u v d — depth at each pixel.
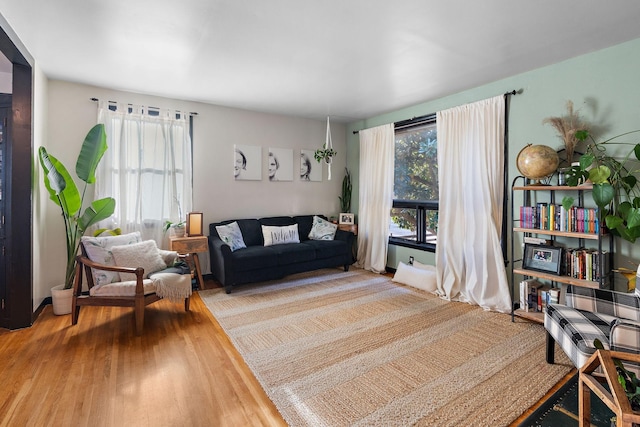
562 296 2.90
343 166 5.58
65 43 2.55
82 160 3.19
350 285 4.11
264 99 4.09
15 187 2.72
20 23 2.25
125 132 3.73
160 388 1.93
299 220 4.99
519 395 1.88
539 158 2.72
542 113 3.05
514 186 3.06
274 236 4.48
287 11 2.10
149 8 2.06
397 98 4.03
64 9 2.07
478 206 3.46
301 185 5.16
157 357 2.29
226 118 4.44
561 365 2.20
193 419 1.67
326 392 1.90
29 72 2.75
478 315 3.12
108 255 2.97
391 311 3.21
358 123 5.33
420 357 2.31
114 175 3.69
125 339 2.58
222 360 2.26
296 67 3.04
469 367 2.18
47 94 3.33
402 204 4.67
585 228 2.59
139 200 3.79
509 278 3.32
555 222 2.79
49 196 3.38
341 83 3.49
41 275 3.22
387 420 1.67
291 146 5.03
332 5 2.03
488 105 3.40
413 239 4.55
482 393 1.89
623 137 2.57
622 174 2.57
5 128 2.72
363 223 5.09
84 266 3.05
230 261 3.71
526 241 3.03
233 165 4.51
